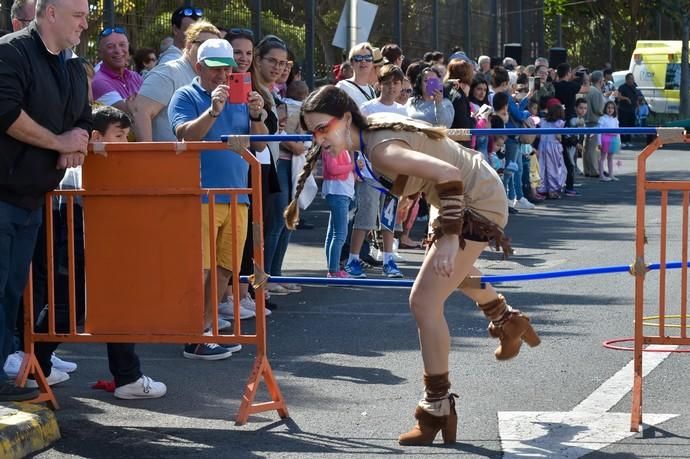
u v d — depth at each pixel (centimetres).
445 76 1411
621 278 1083
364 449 557
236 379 709
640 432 576
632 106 3466
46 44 587
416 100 1184
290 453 552
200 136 723
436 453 549
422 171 529
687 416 605
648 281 1066
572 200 1966
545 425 591
